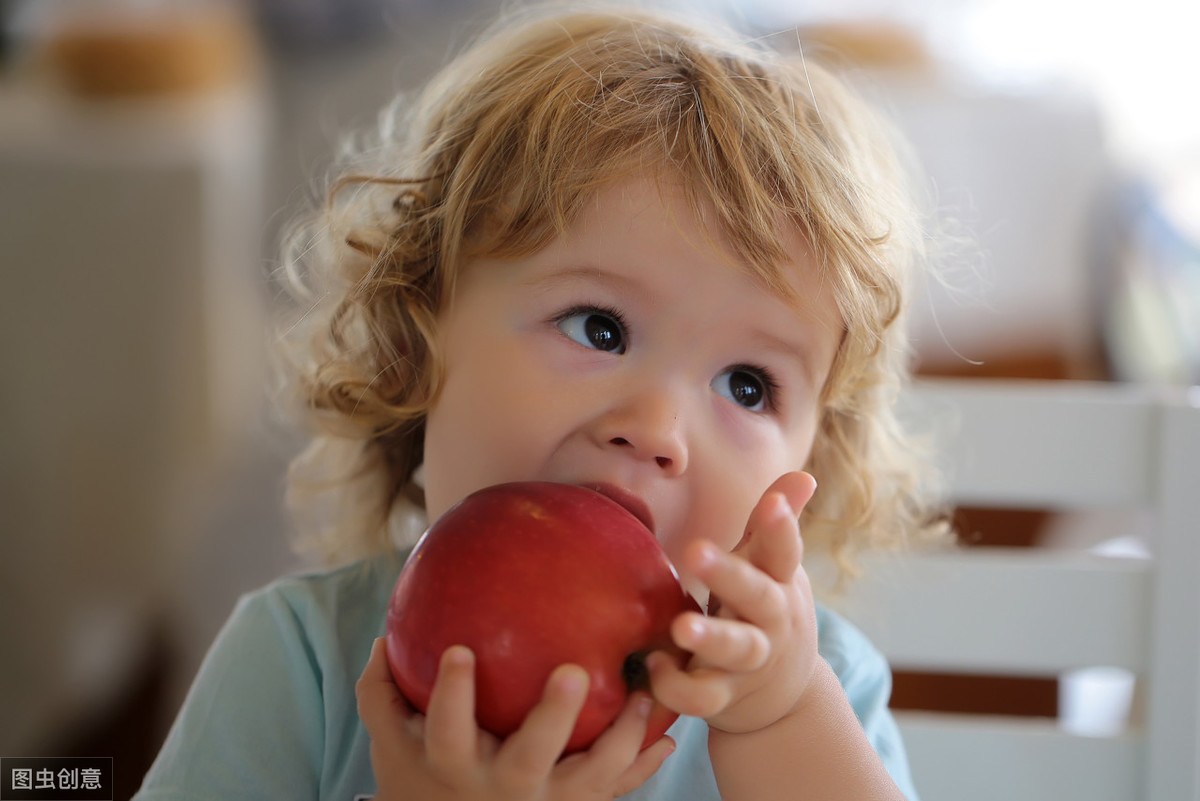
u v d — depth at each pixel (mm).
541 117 817
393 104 1132
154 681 1984
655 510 743
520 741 565
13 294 2039
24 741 1866
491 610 581
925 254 1039
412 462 987
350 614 877
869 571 1055
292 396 1125
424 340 841
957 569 1053
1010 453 1062
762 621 594
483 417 770
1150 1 3090
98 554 2068
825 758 696
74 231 2057
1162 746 1010
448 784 580
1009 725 1030
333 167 1265
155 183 2086
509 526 606
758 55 942
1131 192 2898
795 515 656
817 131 869
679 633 544
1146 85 3131
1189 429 1016
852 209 834
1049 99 2133
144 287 2094
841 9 2436
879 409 1002
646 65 864
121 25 2268
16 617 1973
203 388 2189
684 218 763
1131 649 1031
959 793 1031
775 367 792
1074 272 2207
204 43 2322
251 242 2520
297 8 2570
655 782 834
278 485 2227
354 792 811
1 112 2199
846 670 896
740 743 697
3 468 2031
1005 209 2074
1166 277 2826
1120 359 2723
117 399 2096
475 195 814
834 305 813
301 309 1268
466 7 2629
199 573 2098
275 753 809
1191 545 1012
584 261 758
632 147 784
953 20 2729
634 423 732
